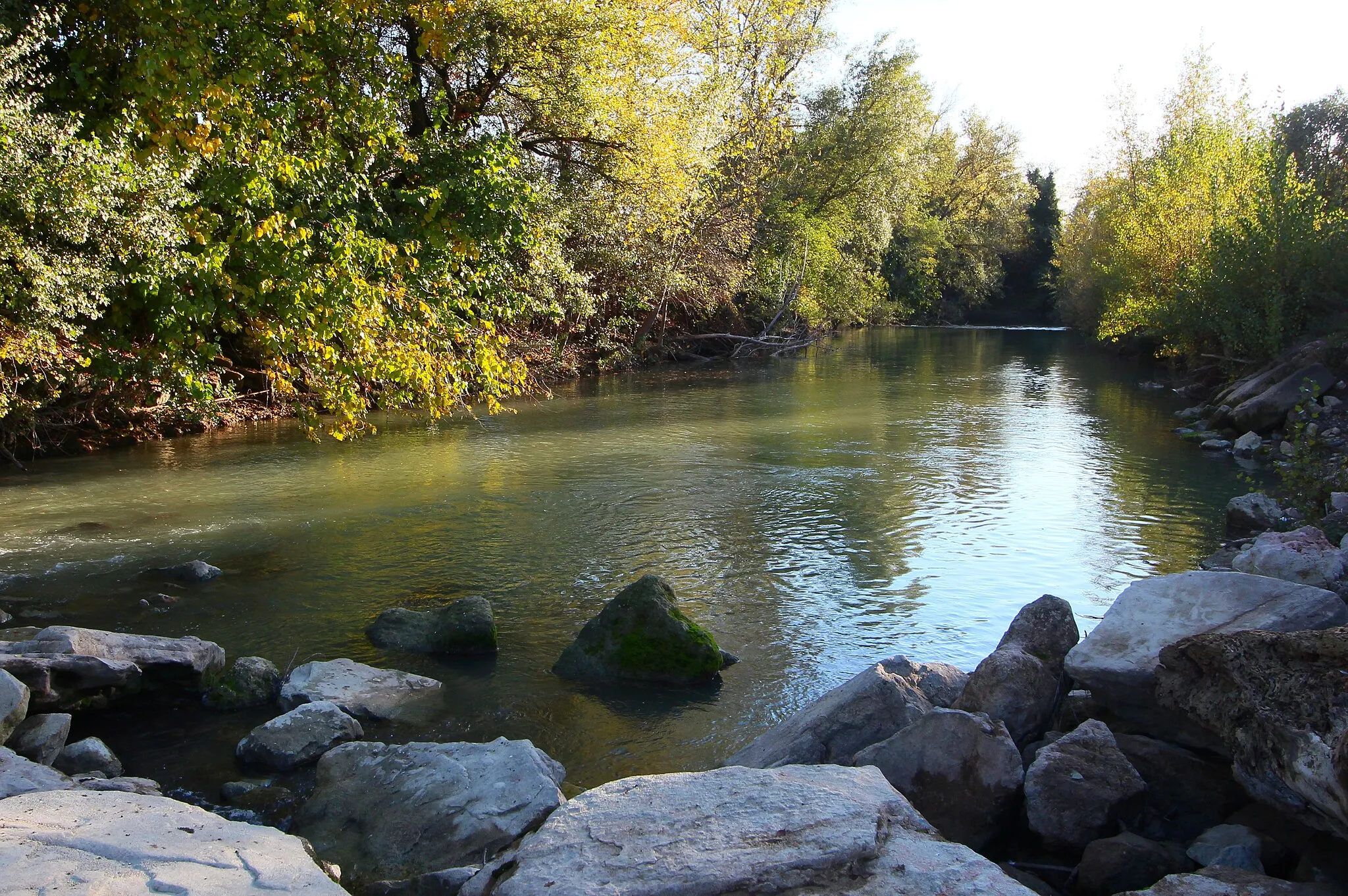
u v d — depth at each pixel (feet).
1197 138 112.88
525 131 77.41
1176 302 89.71
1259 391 65.36
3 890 11.44
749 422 70.59
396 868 16.38
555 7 67.46
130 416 60.64
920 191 186.60
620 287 106.42
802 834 12.24
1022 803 16.60
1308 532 28.04
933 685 20.98
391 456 56.34
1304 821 14.20
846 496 45.75
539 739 21.98
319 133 50.88
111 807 14.51
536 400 84.53
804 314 147.54
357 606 30.53
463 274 57.72
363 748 19.58
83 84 43.47
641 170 79.92
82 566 34.24
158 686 24.12
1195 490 47.01
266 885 12.32
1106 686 18.16
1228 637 15.87
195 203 43.01
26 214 35.65
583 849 12.06
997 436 63.72
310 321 42.19
